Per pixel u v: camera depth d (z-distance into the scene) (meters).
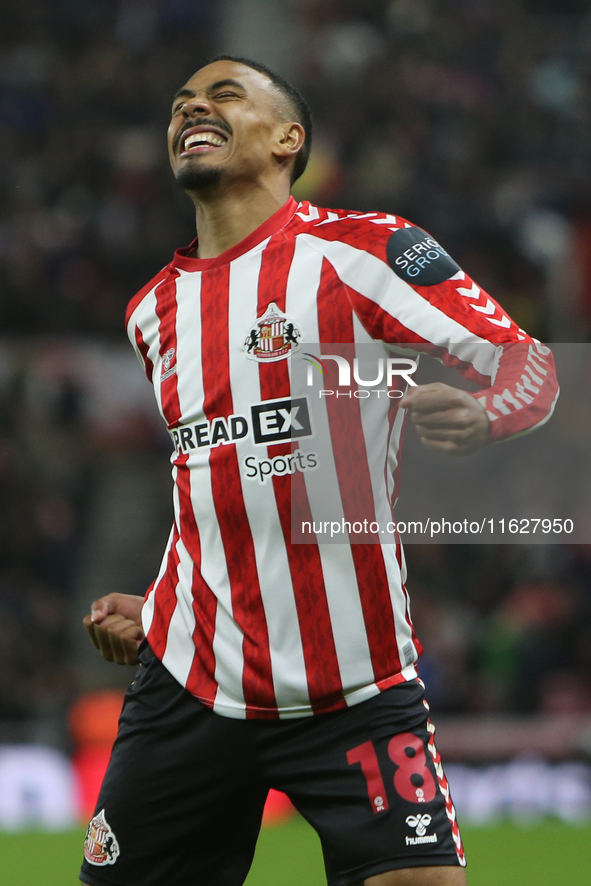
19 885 17.27
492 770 28.39
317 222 8.88
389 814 7.78
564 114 51.69
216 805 8.41
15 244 44.69
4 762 28.02
